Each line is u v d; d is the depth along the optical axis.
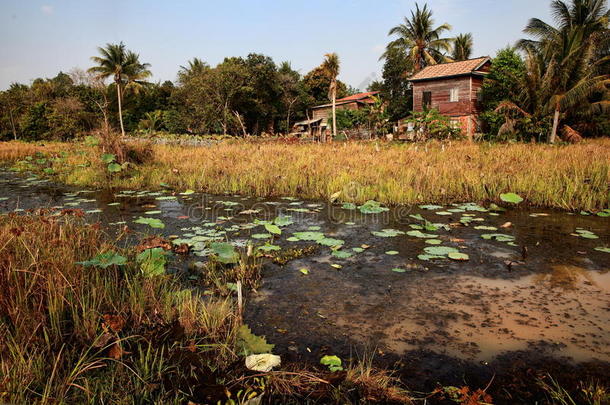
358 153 11.44
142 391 1.90
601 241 4.43
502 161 8.87
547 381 2.02
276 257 3.97
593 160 8.16
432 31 33.06
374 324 2.63
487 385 1.99
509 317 2.71
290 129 44.25
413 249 4.23
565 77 18.83
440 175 7.69
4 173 11.96
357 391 1.94
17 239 3.06
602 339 2.41
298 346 2.36
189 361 2.09
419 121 19.92
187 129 38.00
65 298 2.52
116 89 41.88
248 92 37.19
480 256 3.98
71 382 1.89
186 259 3.91
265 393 1.93
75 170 10.87
